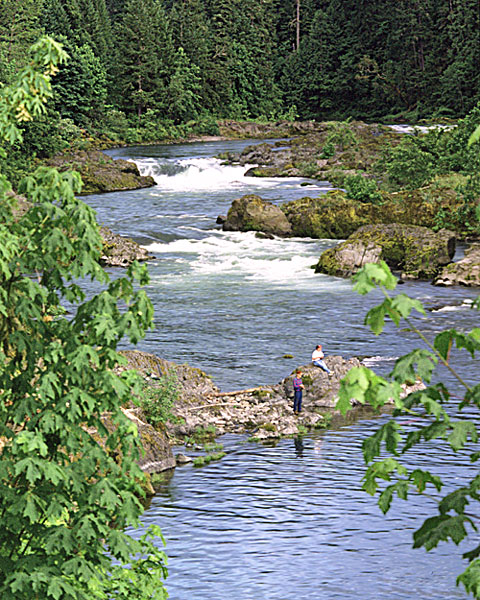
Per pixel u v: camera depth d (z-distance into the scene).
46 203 8.27
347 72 179.00
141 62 152.75
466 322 40.28
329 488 22.88
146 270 8.34
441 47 165.75
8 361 8.34
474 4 159.00
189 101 154.75
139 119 147.75
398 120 163.00
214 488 23.08
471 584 5.11
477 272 49.50
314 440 27.09
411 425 28.02
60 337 8.37
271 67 181.00
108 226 67.31
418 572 18.16
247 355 35.69
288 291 48.19
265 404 30.28
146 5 156.00
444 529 5.38
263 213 65.44
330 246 61.09
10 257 8.01
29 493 7.72
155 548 9.29
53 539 7.74
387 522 20.66
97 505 8.19
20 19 137.25
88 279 51.62
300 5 193.38
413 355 5.57
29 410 7.95
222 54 169.50
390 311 5.59
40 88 8.34
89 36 152.00
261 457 25.58
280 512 21.25
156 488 23.20
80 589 7.87
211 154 114.88
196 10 171.50
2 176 8.52
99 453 8.16
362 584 17.55
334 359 32.69
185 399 29.94
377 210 63.62
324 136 117.12
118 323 8.08
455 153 78.88
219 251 60.09
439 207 62.88
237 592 17.11
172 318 41.97
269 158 103.88
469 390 5.56
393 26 172.88
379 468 6.06
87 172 89.62
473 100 152.62
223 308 44.09
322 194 75.25
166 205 77.50
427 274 51.47
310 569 18.30
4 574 7.85
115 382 8.00
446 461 24.48
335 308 43.88
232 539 19.75
